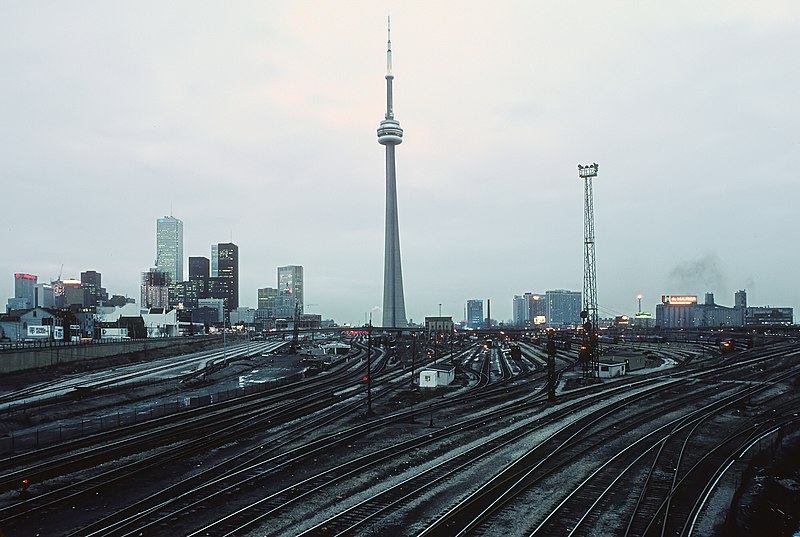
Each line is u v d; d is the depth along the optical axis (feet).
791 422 163.94
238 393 228.22
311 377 304.50
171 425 161.38
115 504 94.12
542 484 105.29
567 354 477.36
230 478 108.06
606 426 159.94
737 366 329.11
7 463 116.57
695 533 83.25
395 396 227.40
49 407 189.98
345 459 123.65
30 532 82.33
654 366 355.36
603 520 87.81
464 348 604.49
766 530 86.17
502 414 180.24
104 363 361.92
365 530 83.25
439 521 85.35
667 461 122.01
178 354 496.23
